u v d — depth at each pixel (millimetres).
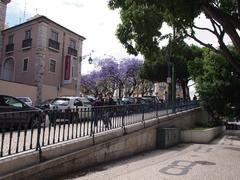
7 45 37688
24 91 31844
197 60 33188
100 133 11273
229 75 29047
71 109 9680
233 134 30375
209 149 18188
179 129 21953
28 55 35094
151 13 15086
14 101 13875
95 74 55219
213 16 13648
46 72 34781
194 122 29891
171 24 16688
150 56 16625
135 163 11812
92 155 10398
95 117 11078
